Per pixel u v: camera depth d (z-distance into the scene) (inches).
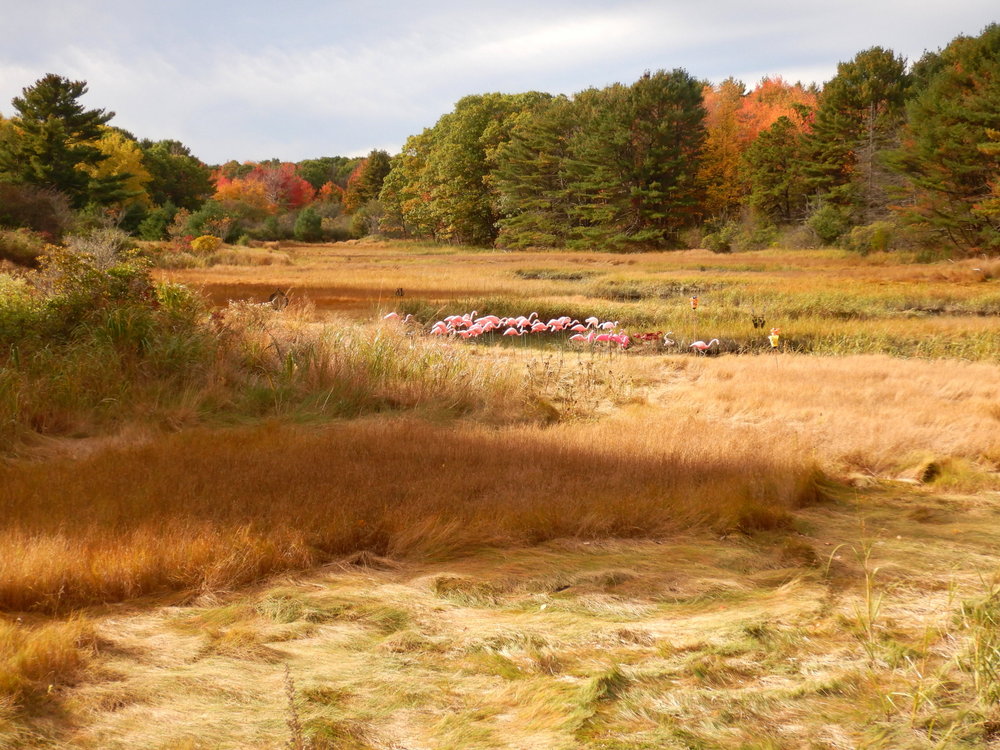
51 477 214.2
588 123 2642.7
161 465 226.2
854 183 2203.5
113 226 1900.8
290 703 100.3
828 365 478.3
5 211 1491.1
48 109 2308.1
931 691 106.6
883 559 168.9
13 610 136.9
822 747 96.7
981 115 1625.2
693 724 101.5
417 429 286.7
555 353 550.9
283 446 255.8
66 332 376.2
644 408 356.8
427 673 116.8
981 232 1654.8
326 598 144.3
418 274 1408.7
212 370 360.2
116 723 100.2
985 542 183.6
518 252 2496.3
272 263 1770.4
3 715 98.7
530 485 216.1
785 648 125.0
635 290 1083.9
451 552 172.6
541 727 101.0
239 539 161.6
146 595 146.8
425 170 3272.6
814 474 238.5
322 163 6141.7
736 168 2837.1
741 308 829.2
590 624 135.0
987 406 350.3
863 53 2421.3
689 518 194.2
